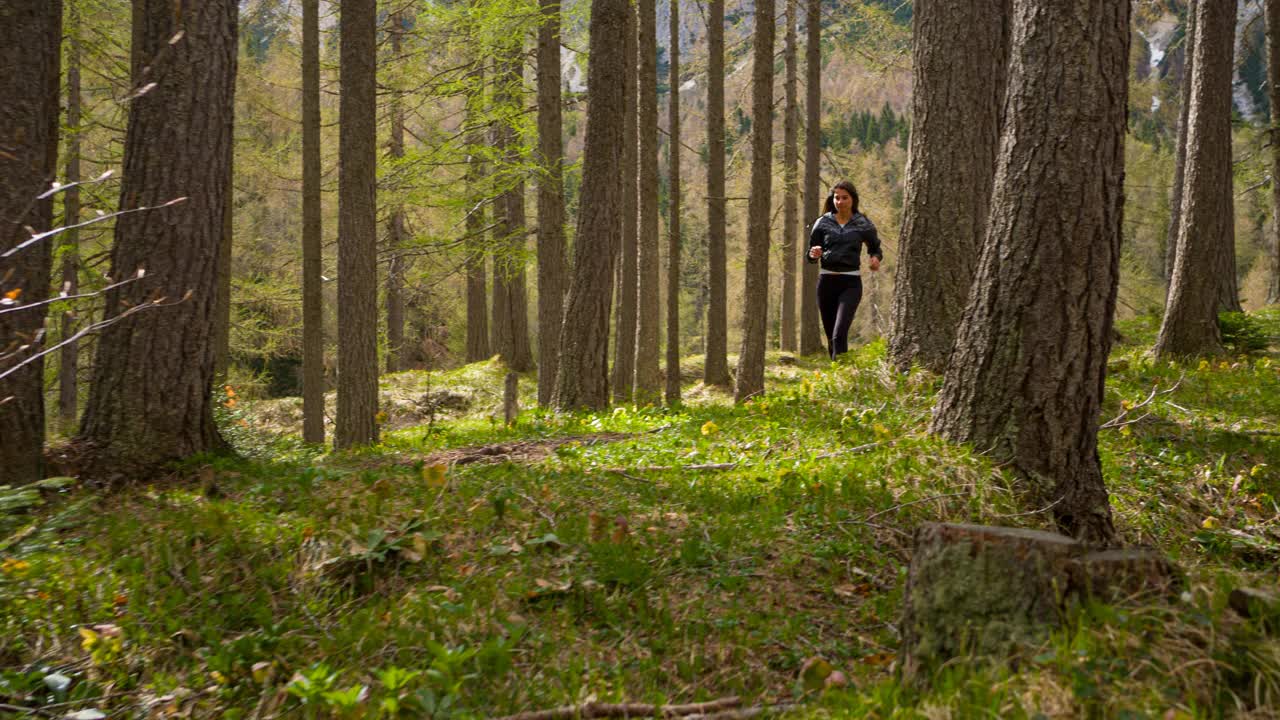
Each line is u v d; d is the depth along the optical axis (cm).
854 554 427
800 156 2373
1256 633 237
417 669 328
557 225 1323
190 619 381
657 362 1563
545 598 386
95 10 1243
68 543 434
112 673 350
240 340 1845
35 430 525
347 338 1012
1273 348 1206
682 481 539
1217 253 1077
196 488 526
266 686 331
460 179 1480
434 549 433
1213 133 1070
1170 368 970
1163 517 531
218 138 587
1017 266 488
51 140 543
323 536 436
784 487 511
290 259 2025
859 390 733
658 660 334
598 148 949
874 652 333
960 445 507
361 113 998
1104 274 477
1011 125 495
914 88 767
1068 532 468
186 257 573
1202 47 1073
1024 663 246
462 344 3014
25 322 520
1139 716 212
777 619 366
